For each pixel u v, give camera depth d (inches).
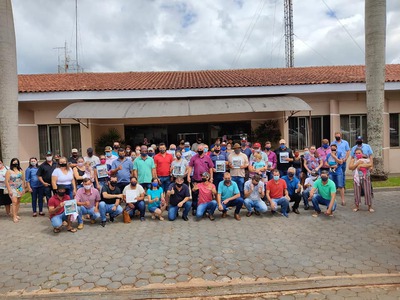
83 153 543.5
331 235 249.4
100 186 354.0
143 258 213.5
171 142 604.4
